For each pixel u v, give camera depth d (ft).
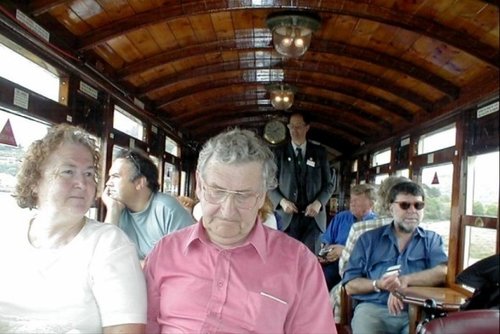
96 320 5.64
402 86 17.88
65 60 11.76
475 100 14.15
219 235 5.49
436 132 18.30
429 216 18.72
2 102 9.35
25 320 5.49
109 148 15.57
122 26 12.10
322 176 13.66
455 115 15.92
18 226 5.93
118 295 5.42
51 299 5.57
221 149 5.33
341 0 11.34
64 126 6.09
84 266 5.65
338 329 11.60
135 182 9.12
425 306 9.10
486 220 13.51
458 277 7.42
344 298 11.59
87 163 5.85
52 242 5.79
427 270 10.66
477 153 14.46
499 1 9.93
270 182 5.68
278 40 13.37
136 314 5.38
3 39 9.34
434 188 18.28
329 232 15.60
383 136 25.84
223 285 5.43
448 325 5.72
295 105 26.76
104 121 15.12
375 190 14.71
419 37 13.32
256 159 5.32
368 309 10.16
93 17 11.66
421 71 15.26
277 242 5.81
